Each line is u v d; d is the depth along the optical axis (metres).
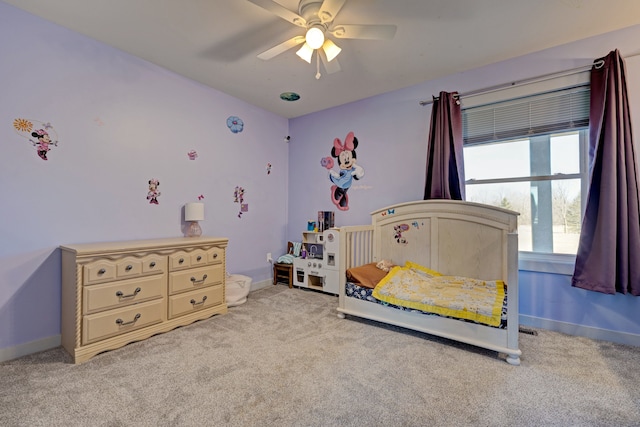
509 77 2.65
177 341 2.23
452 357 1.99
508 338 1.93
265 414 1.42
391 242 3.17
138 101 2.64
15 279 2.01
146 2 1.91
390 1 1.90
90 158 2.35
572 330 2.40
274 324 2.58
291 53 2.54
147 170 2.71
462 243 2.76
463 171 2.81
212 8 1.97
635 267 2.11
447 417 1.41
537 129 2.55
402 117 3.26
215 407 1.47
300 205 4.20
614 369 1.84
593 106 2.26
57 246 2.19
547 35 2.30
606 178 2.17
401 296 2.37
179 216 2.96
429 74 2.93
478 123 2.84
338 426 1.34
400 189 3.29
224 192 3.42
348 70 2.84
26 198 2.05
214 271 2.78
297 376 1.75
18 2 1.93
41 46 2.10
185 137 3.02
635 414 1.43
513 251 1.91
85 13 2.04
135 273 2.21
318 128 4.00
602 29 2.23
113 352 2.05
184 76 2.99
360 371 1.81
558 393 1.60
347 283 2.73
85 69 2.32
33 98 2.08
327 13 1.77
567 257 2.51
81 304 1.94
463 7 1.96
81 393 1.58
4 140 1.96
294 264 3.86
